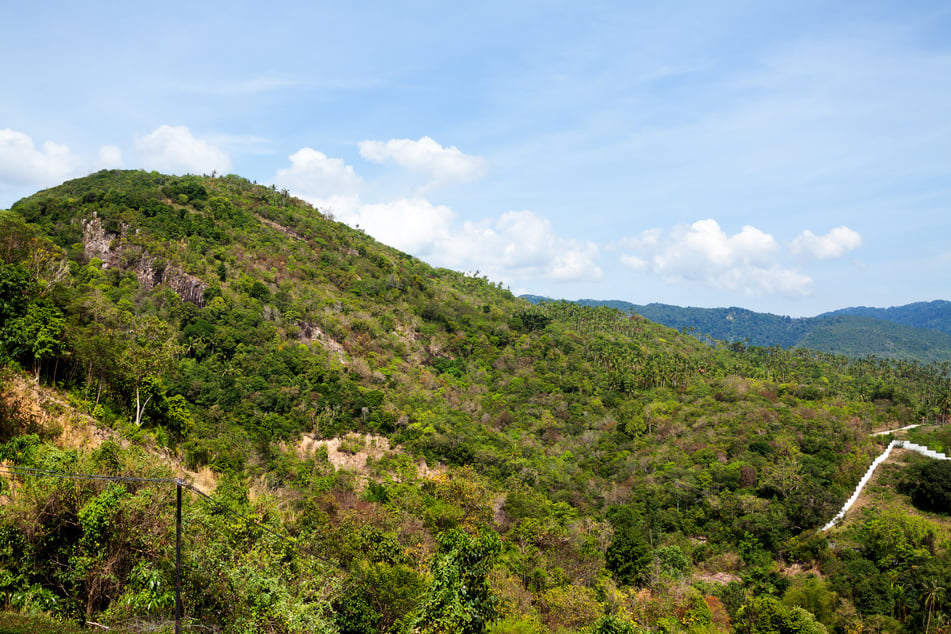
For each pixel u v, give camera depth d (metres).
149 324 60.94
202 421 66.94
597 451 92.38
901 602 54.34
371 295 128.25
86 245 94.31
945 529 64.50
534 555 56.12
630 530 63.66
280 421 74.19
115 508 21.34
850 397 114.44
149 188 135.62
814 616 51.97
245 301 95.19
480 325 136.25
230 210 131.25
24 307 44.03
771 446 85.19
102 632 19.14
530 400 104.88
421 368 108.88
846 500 73.50
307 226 148.38
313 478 64.81
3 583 19.38
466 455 81.50
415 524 51.72
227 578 22.09
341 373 90.38
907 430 94.06
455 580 18.59
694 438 90.50
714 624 52.81
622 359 124.06
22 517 20.52
